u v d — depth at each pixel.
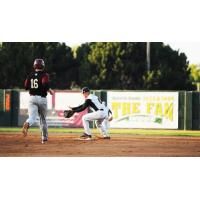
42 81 29.16
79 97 51.41
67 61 75.06
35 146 31.42
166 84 69.00
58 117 51.53
